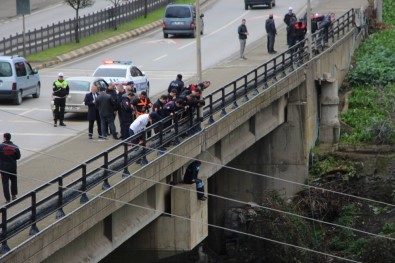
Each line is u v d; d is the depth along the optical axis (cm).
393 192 8394
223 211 8419
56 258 4969
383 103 9550
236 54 10700
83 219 4991
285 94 8438
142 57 11181
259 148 8625
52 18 13912
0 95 8562
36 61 10906
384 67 10150
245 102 7444
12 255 4394
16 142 6994
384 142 8838
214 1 15312
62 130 7469
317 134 8956
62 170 6019
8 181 5259
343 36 10106
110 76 8444
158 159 5866
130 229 5753
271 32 10169
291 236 7562
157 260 6341
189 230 6281
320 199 8238
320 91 8981
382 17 12194
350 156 8762
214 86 8600
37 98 9006
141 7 14238
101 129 7012
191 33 12525
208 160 7025
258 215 7756
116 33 12788
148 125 6309
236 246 7906
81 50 11638
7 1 15562
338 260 7469
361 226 7988
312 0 13900
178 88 7069
